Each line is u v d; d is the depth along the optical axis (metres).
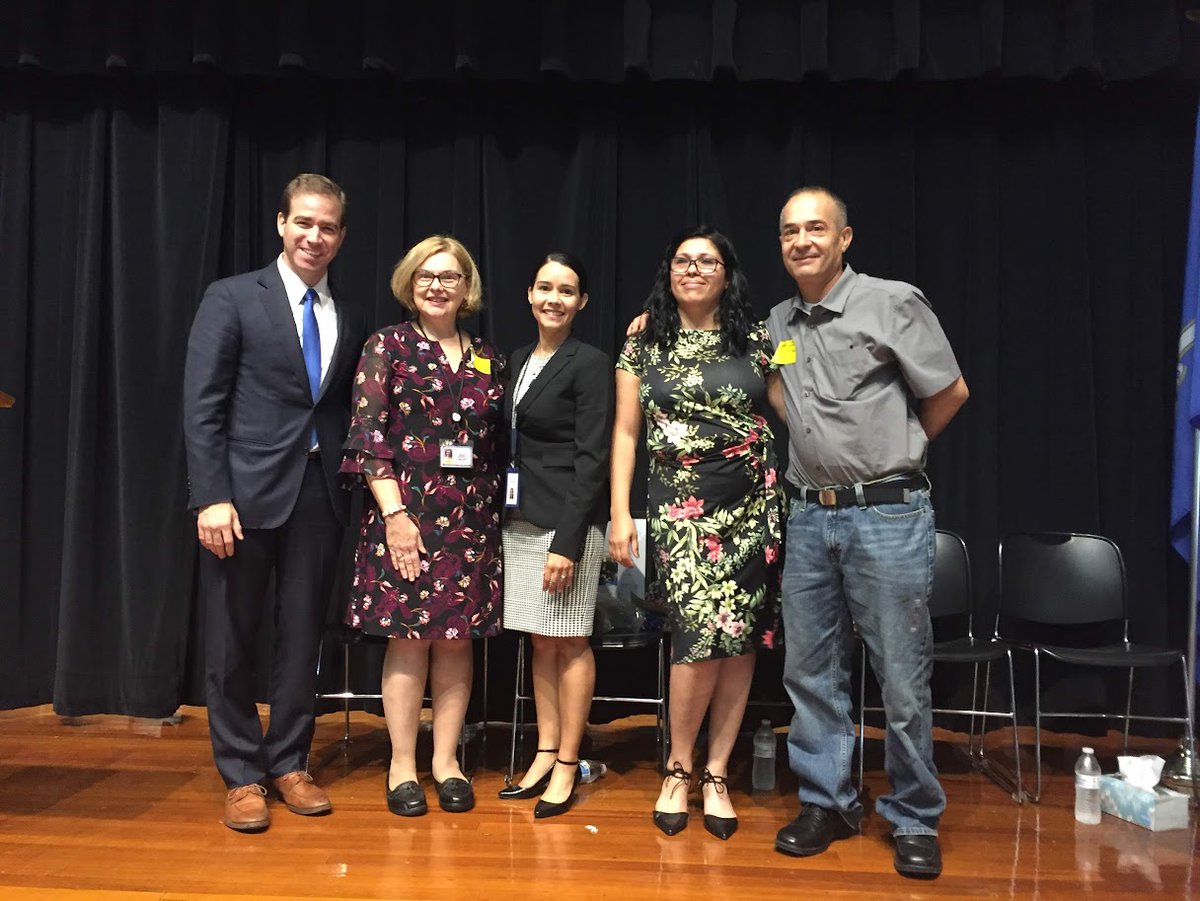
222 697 2.35
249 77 3.27
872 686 3.23
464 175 3.29
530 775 2.59
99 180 3.35
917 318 2.12
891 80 3.06
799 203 2.17
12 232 3.35
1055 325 3.23
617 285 3.32
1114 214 3.25
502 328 3.28
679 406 2.29
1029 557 3.06
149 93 3.36
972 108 3.26
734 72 3.03
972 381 3.21
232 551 2.29
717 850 2.21
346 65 3.15
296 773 2.45
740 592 2.26
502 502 2.59
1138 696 3.18
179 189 3.30
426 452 2.39
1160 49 2.98
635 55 3.00
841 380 2.14
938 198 3.28
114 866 2.07
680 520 2.28
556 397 2.44
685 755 2.37
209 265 3.27
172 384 3.28
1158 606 3.15
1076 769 2.52
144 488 3.26
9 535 3.31
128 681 3.24
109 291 3.39
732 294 2.36
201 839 2.23
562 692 2.51
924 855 2.08
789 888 2.00
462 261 2.51
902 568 2.09
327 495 2.45
